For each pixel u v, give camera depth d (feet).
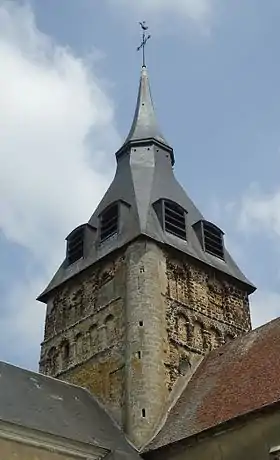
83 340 123.44
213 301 128.16
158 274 120.37
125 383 109.50
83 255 134.00
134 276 119.24
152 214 130.21
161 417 104.73
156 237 124.16
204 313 124.57
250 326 131.54
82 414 103.55
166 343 114.01
